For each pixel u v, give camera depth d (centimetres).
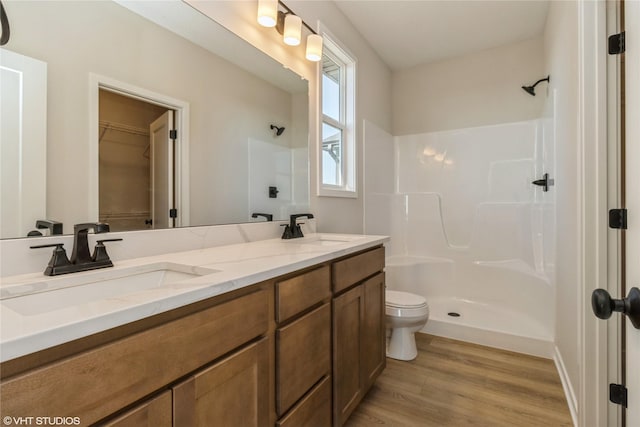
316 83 202
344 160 247
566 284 169
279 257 105
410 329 202
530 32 258
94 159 98
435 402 158
